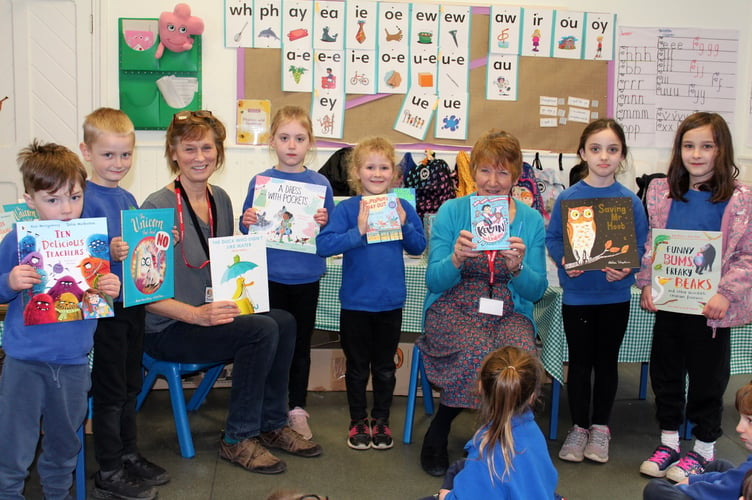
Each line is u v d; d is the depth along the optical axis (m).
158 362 2.46
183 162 2.29
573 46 3.87
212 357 2.35
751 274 2.26
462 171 3.51
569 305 2.51
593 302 2.48
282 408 2.49
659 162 4.02
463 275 2.42
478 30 3.80
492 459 1.58
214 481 2.27
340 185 3.54
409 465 2.43
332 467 2.40
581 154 2.52
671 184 2.40
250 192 2.63
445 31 3.79
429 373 2.35
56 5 3.61
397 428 2.79
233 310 2.26
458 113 3.85
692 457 2.39
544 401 3.19
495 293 2.37
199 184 2.37
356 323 2.52
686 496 1.79
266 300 2.34
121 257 1.96
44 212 1.82
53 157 1.79
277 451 2.52
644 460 2.56
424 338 2.50
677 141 2.37
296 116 2.54
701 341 2.36
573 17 3.85
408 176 3.50
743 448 2.67
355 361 2.54
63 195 1.81
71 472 1.97
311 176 2.63
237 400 2.35
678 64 3.98
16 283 1.73
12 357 1.80
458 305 2.38
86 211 1.98
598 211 2.42
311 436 2.65
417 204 3.44
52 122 3.70
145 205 2.26
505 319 2.35
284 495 1.23
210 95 3.72
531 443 1.61
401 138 3.84
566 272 2.41
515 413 1.61
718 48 3.99
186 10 3.54
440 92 3.83
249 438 2.38
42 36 3.63
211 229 2.41
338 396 3.15
